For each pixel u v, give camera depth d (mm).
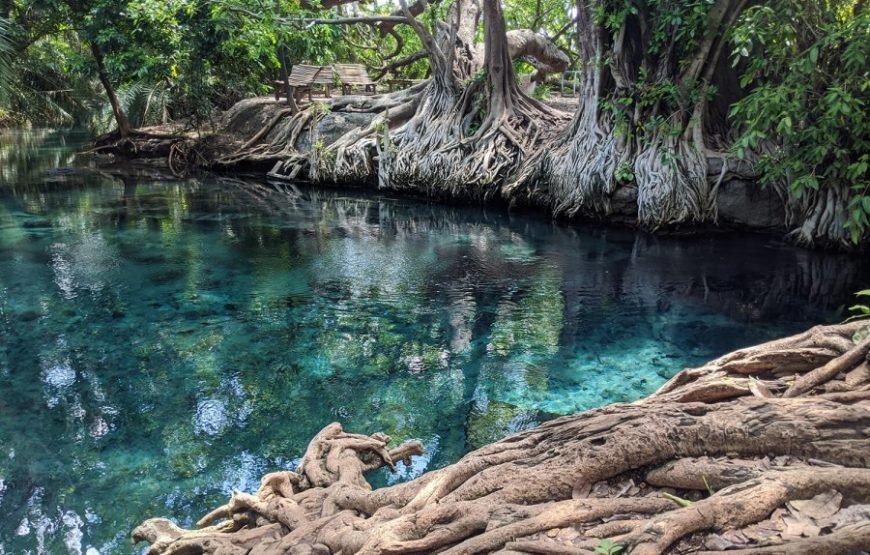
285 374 6082
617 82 12031
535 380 5859
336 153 17266
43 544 3777
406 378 5973
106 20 18531
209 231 12023
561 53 20500
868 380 3127
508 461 3006
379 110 18562
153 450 4785
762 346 3787
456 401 5492
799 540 2076
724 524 2242
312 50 18000
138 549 3721
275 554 2812
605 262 9703
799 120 9305
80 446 4848
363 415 5277
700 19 10617
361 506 3098
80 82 28297
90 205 14508
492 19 14680
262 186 17625
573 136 13156
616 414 3043
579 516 2471
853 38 8406
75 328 7203
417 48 27094
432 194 15305
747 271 9109
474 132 15281
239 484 4355
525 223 12719
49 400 5574
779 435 2645
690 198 10891
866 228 9492
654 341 6691
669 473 2670
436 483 2936
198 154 20531
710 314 7461
